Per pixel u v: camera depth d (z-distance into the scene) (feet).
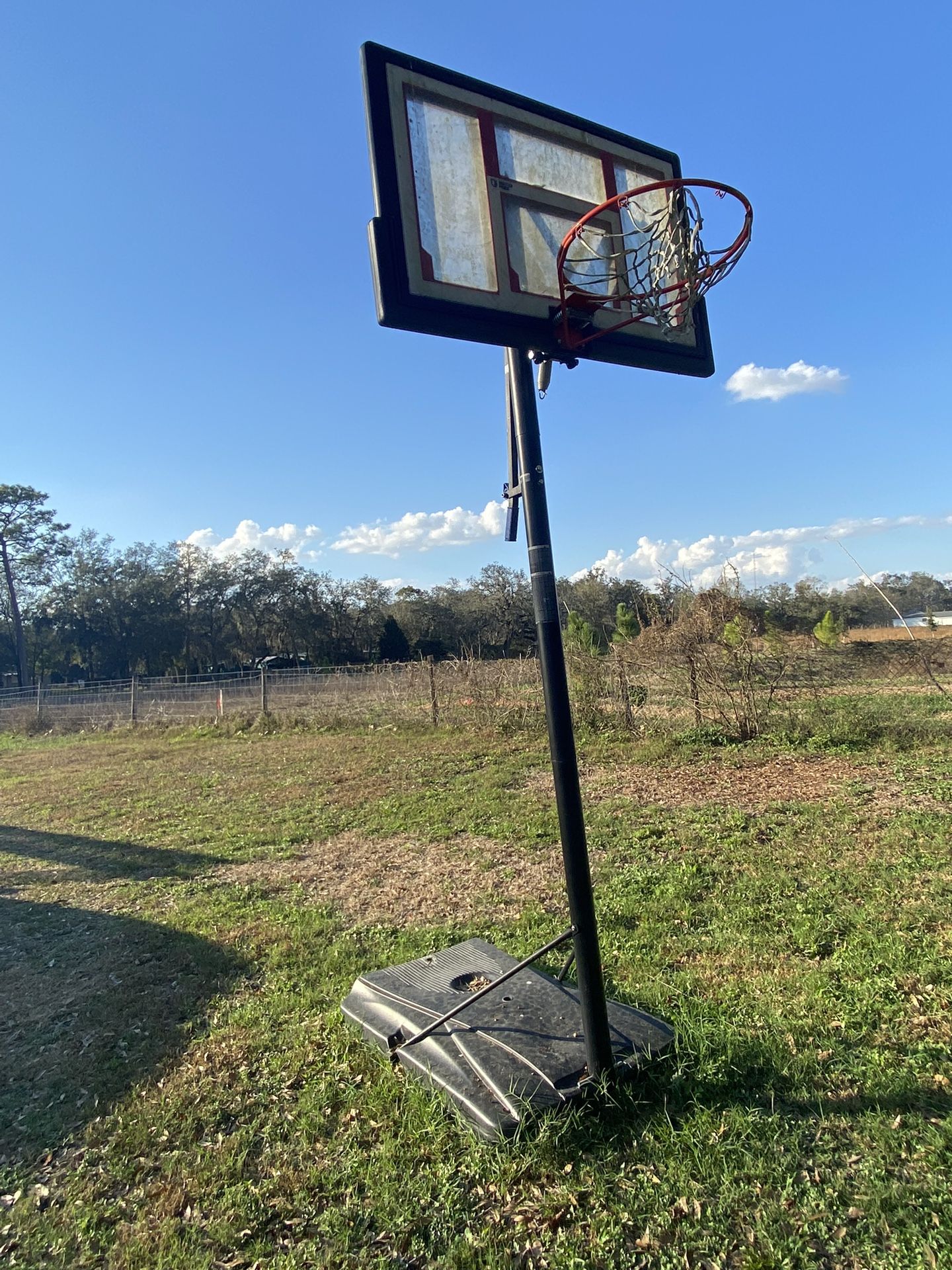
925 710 34.68
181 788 31.32
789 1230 6.16
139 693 73.20
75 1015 11.41
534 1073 7.84
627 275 8.93
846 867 14.90
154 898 16.98
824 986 10.10
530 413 8.25
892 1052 8.43
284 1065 9.40
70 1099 9.16
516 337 8.30
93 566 187.11
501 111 8.76
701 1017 9.36
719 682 30.94
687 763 27.20
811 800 20.65
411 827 21.43
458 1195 6.86
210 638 197.06
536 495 8.11
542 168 8.95
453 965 10.59
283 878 17.80
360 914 14.93
